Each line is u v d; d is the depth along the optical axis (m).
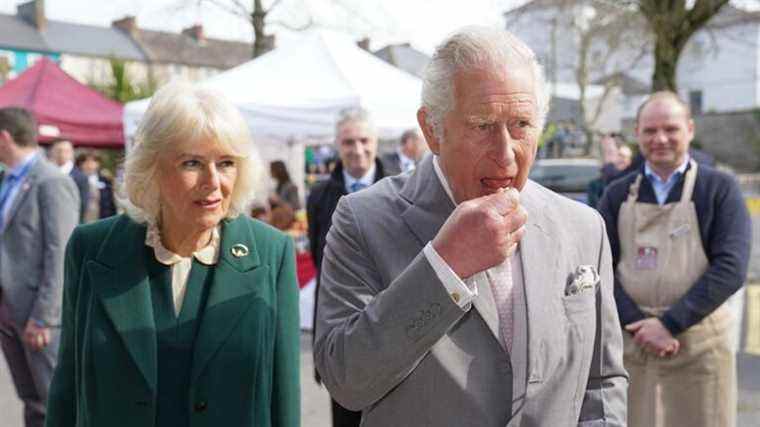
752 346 5.52
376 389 1.32
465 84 1.25
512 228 1.19
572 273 1.47
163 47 43.16
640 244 2.78
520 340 1.38
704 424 2.71
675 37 10.68
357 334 1.28
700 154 3.81
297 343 1.93
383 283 1.40
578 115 30.64
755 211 19.08
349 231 1.45
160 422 1.73
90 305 1.76
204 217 1.73
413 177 1.49
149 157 1.72
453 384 1.35
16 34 39.72
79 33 42.47
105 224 1.89
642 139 2.78
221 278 1.81
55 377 1.85
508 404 1.35
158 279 1.79
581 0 14.29
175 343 1.75
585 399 1.52
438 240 1.21
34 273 3.49
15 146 3.54
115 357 1.71
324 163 15.81
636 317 2.73
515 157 1.27
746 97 39.84
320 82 6.78
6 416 4.44
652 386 2.74
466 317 1.38
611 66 35.19
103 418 1.71
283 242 1.98
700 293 2.62
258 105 6.61
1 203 3.58
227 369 1.75
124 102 19.08
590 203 7.82
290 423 1.88
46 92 8.78
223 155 1.72
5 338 3.61
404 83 7.13
